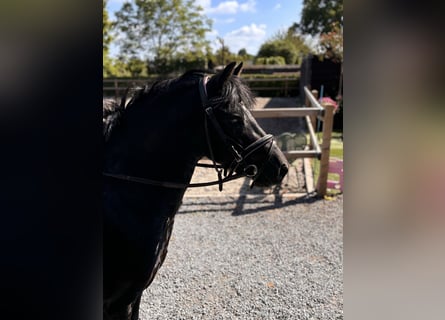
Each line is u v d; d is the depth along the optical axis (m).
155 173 1.58
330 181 5.01
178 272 3.09
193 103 1.55
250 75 19.81
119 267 1.55
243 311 2.57
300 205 4.64
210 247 3.56
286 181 5.56
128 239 1.54
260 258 3.34
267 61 29.31
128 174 1.57
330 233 3.83
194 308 2.60
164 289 2.84
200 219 4.27
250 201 4.81
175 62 25.27
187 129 1.57
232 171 1.62
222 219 4.26
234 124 1.52
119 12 25.14
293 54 32.31
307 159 6.26
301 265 3.20
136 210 1.56
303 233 3.85
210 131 1.54
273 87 18.67
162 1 24.91
